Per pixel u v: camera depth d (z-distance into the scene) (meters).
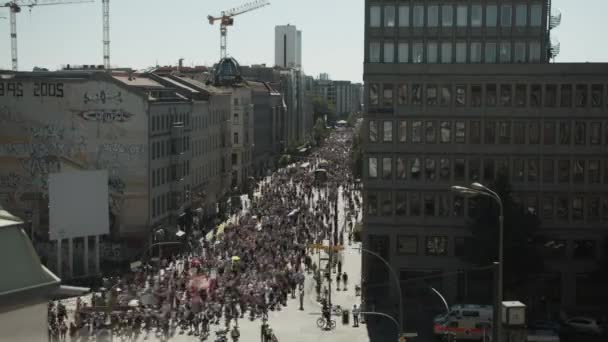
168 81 137.00
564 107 83.44
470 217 84.75
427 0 84.69
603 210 84.06
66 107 106.50
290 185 192.75
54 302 71.62
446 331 67.94
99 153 106.56
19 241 15.13
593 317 73.75
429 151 84.88
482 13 84.62
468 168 84.69
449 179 84.81
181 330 68.69
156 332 67.38
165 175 115.44
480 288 84.69
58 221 86.75
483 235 77.50
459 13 84.81
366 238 86.00
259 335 68.06
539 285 84.94
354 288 89.75
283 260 95.25
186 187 126.81
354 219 139.38
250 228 118.56
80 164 106.75
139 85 111.50
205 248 104.81
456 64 84.00
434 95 84.50
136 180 106.12
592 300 84.88
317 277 87.19
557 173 84.00
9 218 15.44
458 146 84.56
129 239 106.06
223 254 97.50
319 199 155.50
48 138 106.94
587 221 84.25
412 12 84.94
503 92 83.94
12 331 14.76
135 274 83.88
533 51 84.56
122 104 105.75
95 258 91.50
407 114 84.81
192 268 87.00
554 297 85.00
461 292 85.00
